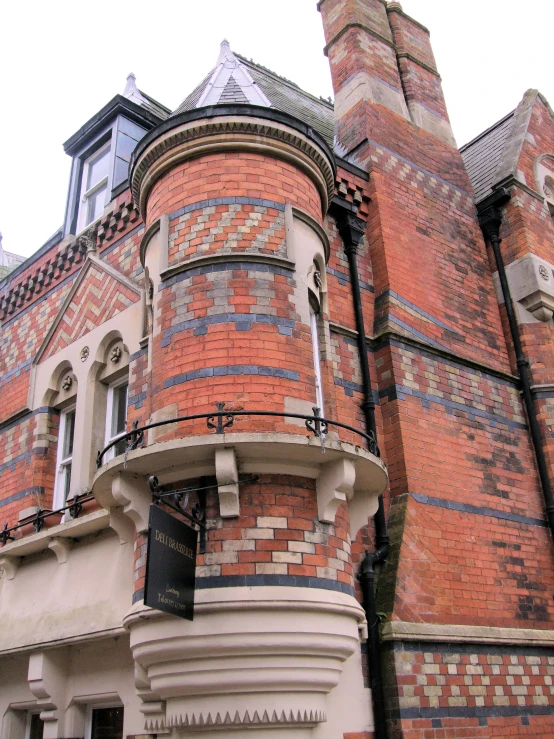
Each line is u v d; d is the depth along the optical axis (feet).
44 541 28.76
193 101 33.04
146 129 40.81
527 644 28.19
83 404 32.50
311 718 20.13
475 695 25.50
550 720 27.63
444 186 39.06
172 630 19.53
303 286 25.32
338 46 42.11
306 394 23.34
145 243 27.53
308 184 27.68
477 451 31.73
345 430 28.25
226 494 20.26
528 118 44.01
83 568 27.22
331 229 32.91
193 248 25.05
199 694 19.70
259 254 24.53
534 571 30.99
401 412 29.43
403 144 38.34
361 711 23.17
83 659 26.99
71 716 26.78
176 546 18.71
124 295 32.73
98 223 36.55
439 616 26.12
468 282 36.81
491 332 36.40
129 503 21.70
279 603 19.53
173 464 21.08
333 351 29.45
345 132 38.68
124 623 21.17
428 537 27.58
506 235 39.09
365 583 25.48
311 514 21.44
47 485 33.94
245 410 22.08
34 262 41.14
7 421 37.45
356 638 21.52
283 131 26.73
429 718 23.75
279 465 21.16
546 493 33.19
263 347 23.18
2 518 34.83
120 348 32.50
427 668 24.62
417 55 44.01
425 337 32.60
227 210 25.40
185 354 23.35
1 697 29.78
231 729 19.63
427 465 29.22
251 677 19.35
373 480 23.44
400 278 33.22
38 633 27.22
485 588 28.48
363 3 43.14
